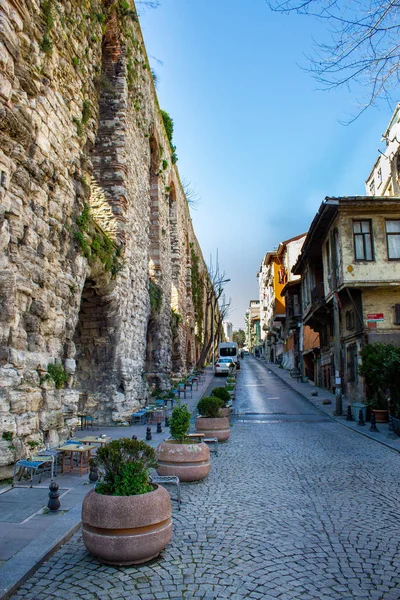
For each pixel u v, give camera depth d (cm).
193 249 4944
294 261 5369
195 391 3125
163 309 2695
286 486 859
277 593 440
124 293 1717
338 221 2134
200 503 748
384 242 2078
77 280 1150
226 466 1041
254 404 2580
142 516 504
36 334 911
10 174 834
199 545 562
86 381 1652
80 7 1202
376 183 3716
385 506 729
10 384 794
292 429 1706
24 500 696
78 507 665
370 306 2120
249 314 13312
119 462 547
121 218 1725
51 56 1005
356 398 2248
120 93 1806
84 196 1206
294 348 4709
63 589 444
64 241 1076
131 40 1923
